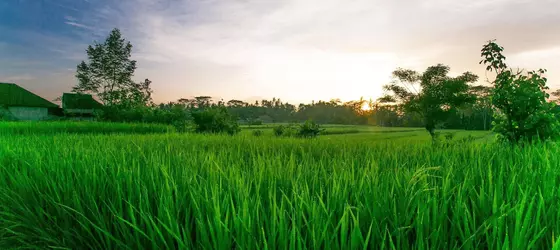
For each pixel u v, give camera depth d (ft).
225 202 8.71
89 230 8.85
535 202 8.91
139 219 9.59
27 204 11.85
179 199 9.91
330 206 8.77
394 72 153.69
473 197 9.82
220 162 15.96
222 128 83.66
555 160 14.02
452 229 7.78
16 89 222.28
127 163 15.58
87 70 220.64
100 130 81.46
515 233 6.17
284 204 9.25
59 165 15.55
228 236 7.34
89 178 12.84
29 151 21.04
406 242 7.07
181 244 7.00
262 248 7.13
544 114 28.19
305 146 28.94
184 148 26.53
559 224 7.40
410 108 156.66
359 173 12.55
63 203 11.13
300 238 6.66
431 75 148.87
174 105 117.50
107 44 219.20
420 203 8.19
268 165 13.75
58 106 239.09
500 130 30.30
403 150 22.71
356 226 6.55
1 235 11.17
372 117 459.73
